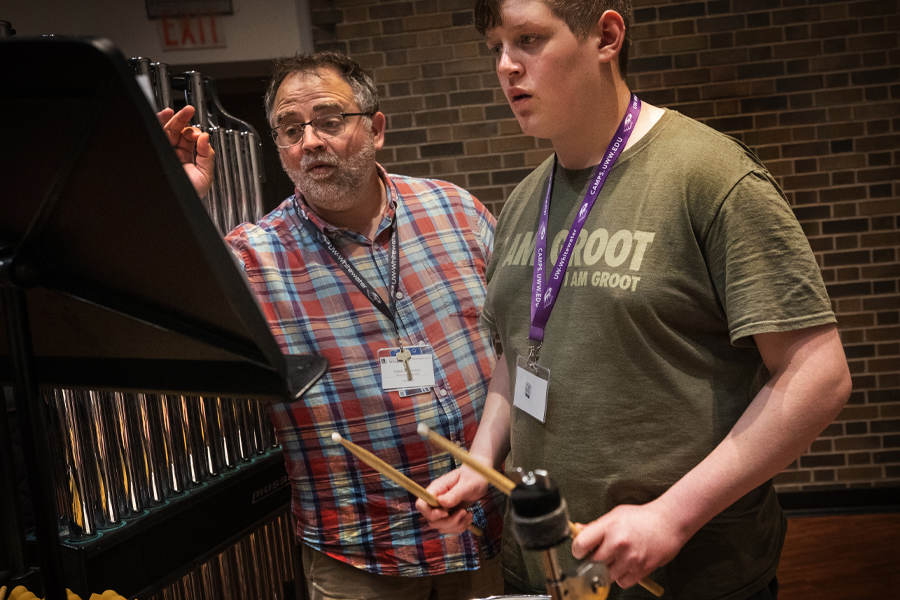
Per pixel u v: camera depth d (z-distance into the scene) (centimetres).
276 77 158
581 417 98
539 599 85
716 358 95
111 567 141
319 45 366
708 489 84
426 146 374
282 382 67
